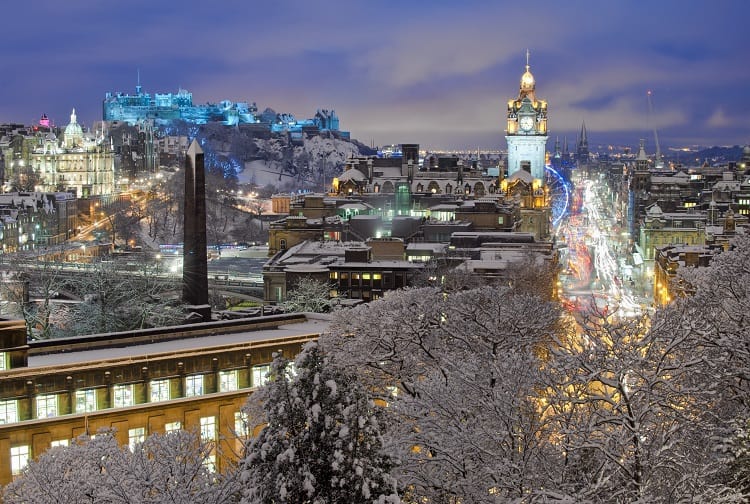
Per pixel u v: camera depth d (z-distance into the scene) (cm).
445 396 7588
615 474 6091
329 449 5325
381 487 5412
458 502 6975
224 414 10600
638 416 6050
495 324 10006
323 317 12794
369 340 9850
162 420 10275
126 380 10262
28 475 7331
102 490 6900
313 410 5297
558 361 6788
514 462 6625
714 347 7325
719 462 6009
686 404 6619
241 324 12100
